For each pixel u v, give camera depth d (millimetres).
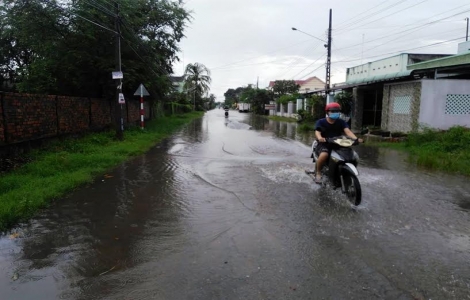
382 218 4734
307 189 6289
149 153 11039
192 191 6211
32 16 14523
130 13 15891
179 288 3012
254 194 5980
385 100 16688
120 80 13117
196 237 4121
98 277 3225
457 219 4719
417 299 2838
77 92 17297
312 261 3486
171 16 20641
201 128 23047
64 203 5465
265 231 4285
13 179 6477
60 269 3381
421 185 6629
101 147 11125
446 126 13664
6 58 21266
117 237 4141
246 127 24391
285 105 42844
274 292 2936
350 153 5789
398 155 10633
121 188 6426
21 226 4488
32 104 9266
